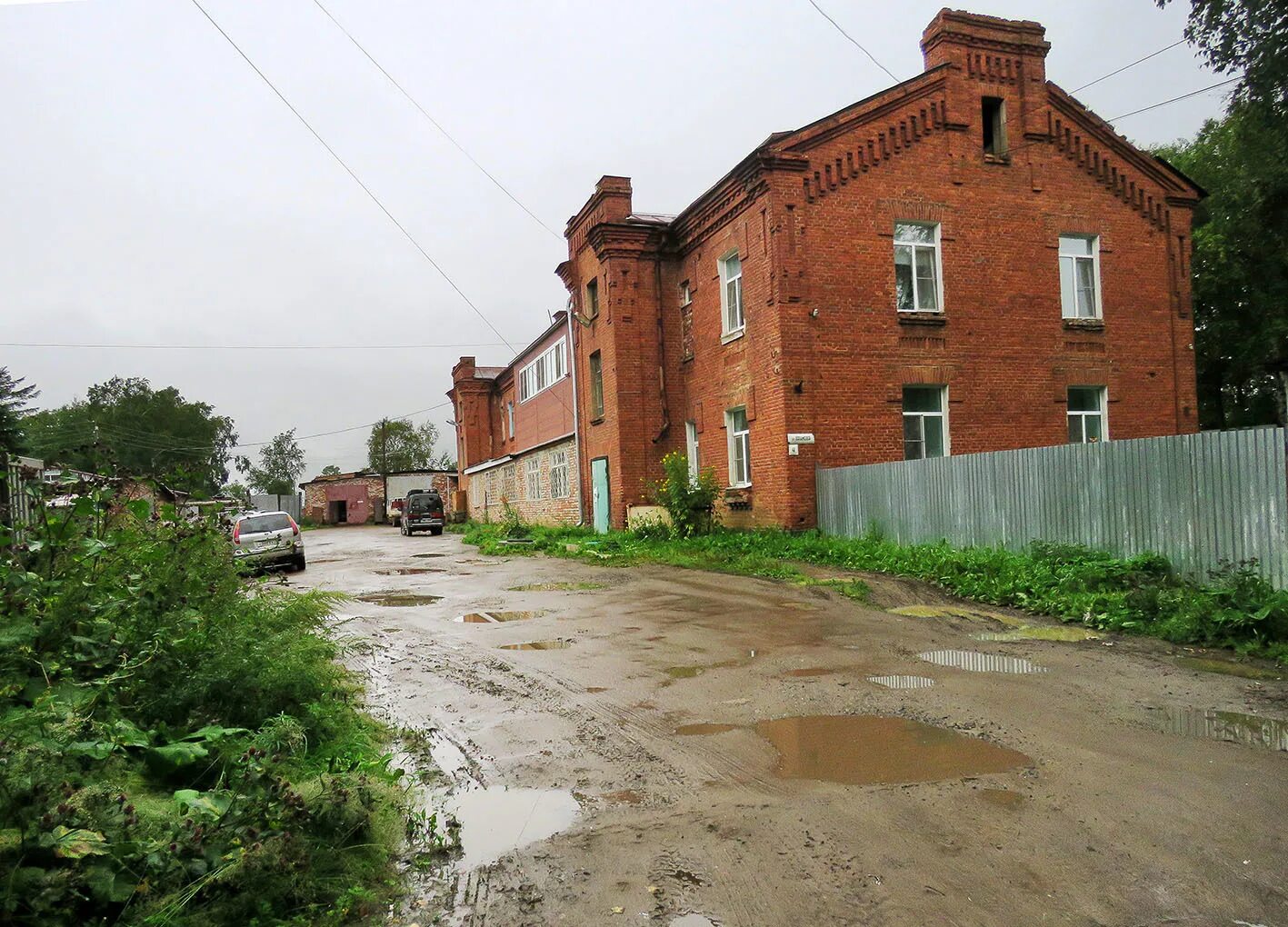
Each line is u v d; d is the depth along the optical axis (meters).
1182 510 9.97
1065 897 3.38
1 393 32.28
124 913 2.93
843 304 17.73
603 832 4.14
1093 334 19.55
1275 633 7.75
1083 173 19.66
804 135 17.53
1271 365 26.55
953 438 18.36
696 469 22.64
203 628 5.29
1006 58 19.12
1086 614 9.11
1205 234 25.28
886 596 11.28
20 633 4.11
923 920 3.24
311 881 3.47
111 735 3.89
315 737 5.24
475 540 29.52
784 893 3.47
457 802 4.61
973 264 18.67
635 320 22.89
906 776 4.73
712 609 10.93
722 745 5.39
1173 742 5.21
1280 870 3.55
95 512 4.96
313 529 59.84
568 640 9.16
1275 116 17.61
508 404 42.84
